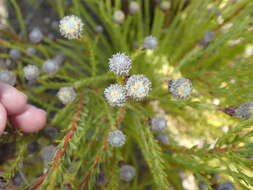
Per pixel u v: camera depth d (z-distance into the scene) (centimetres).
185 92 10
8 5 21
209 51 14
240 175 10
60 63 17
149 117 13
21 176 11
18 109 11
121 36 16
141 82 9
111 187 11
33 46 17
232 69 13
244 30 14
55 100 17
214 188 11
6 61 19
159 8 17
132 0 19
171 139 15
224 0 15
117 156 12
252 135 10
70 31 11
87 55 17
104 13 15
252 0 15
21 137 11
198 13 17
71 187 10
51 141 12
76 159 12
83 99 12
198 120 16
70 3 18
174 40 18
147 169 19
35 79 13
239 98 13
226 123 15
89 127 13
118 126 12
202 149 11
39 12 21
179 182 16
